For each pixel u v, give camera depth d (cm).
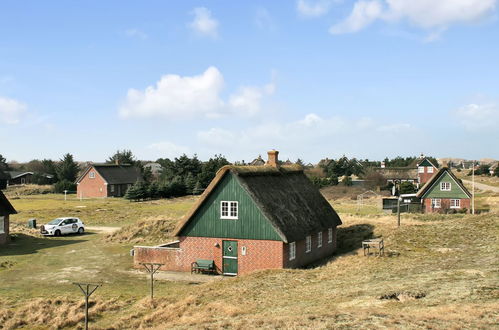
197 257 3453
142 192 9031
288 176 4019
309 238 3656
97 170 10469
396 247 3612
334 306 2034
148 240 4791
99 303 2578
